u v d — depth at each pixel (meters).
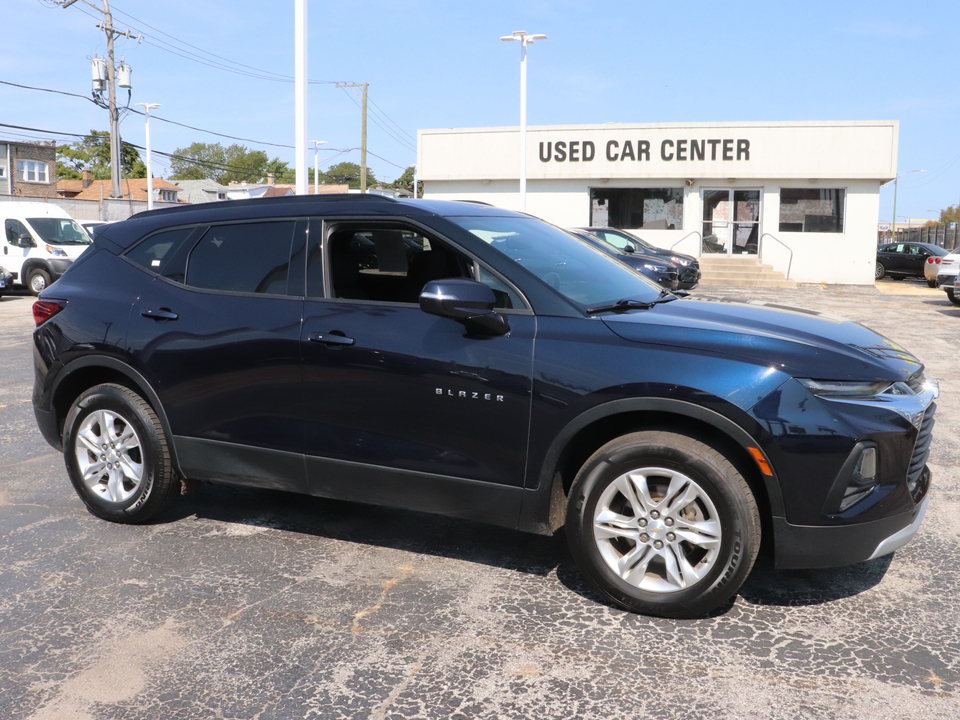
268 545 4.22
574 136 26.58
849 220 25.48
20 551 4.14
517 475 3.52
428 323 3.66
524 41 23.73
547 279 3.65
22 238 20.19
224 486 5.22
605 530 3.41
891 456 3.17
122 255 4.53
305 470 3.96
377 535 4.36
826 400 3.13
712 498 3.21
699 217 26.42
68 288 4.58
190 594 3.65
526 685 2.90
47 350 4.55
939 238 42.12
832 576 3.82
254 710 2.77
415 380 3.63
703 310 3.72
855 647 3.16
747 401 3.13
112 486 4.49
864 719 2.69
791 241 25.92
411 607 3.51
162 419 4.28
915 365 3.44
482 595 3.63
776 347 3.23
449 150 27.66
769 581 3.76
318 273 3.96
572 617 3.42
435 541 4.28
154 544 4.23
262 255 4.12
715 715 2.71
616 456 3.35
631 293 3.91
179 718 2.73
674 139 25.88
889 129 24.56
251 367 4.00
